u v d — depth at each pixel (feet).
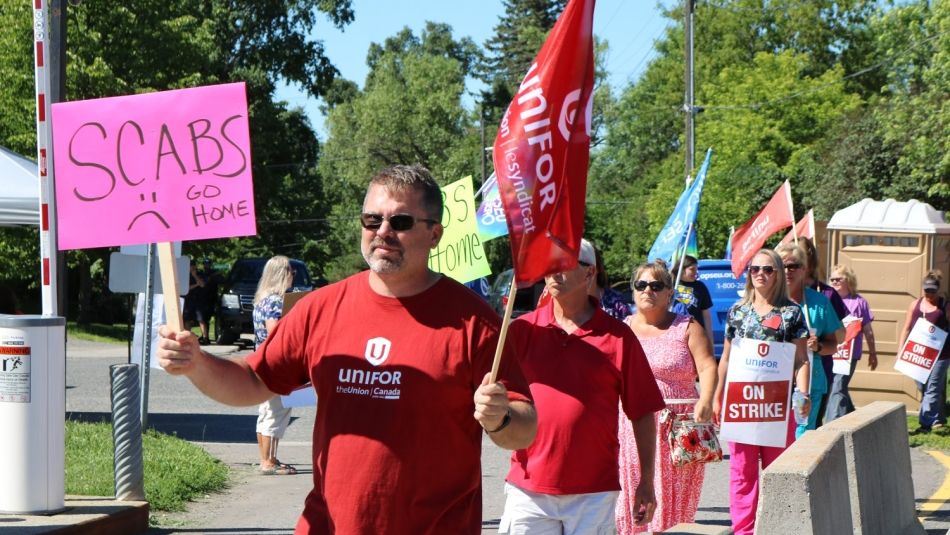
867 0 199.82
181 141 15.83
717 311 58.29
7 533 22.35
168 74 104.73
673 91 216.13
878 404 25.94
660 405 17.24
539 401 16.89
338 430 11.34
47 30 27.07
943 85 109.19
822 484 17.13
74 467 30.71
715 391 23.95
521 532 17.07
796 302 27.43
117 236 15.96
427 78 245.04
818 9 200.85
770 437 23.41
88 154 16.02
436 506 11.23
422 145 237.25
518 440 11.13
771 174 137.69
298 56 143.43
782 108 173.17
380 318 11.45
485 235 35.50
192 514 28.02
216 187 15.78
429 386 11.17
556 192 12.89
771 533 16.39
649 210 172.45
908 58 131.75
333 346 11.53
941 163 108.58
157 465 31.94
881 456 23.34
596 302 17.43
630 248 209.67
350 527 11.17
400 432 11.16
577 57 12.88
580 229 13.08
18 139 87.56
